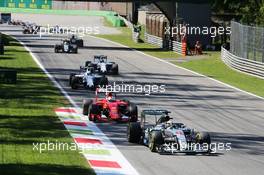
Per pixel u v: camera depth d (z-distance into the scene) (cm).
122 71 17388
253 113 10688
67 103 10812
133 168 6097
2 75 13275
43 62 18788
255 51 17088
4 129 7962
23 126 8256
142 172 5938
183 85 14688
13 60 18875
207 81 15700
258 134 8575
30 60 19212
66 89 12825
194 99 12306
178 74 17212
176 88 14062
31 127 8200
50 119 8962
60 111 9800
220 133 8531
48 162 6122
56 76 15262
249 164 6519
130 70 17788
